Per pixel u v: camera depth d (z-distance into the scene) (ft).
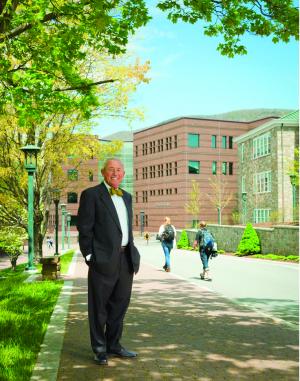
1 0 22.75
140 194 296.92
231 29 28.63
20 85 31.30
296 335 21.83
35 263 75.97
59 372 16.07
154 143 281.33
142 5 27.76
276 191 145.59
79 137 68.33
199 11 27.20
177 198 257.75
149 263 73.56
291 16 26.53
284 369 16.51
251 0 26.68
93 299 17.43
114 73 63.26
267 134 152.46
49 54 31.42
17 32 27.84
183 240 130.11
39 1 28.19
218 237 111.55
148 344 20.11
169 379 15.39
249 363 17.24
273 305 31.27
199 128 254.68
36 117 32.68
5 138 67.00
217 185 242.58
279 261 72.33
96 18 26.27
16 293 35.27
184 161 251.60
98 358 17.07
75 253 115.85
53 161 70.64
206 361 17.48
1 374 15.11
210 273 54.70
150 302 32.01
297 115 147.74
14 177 71.51
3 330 22.13
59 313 26.73
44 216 80.02
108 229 17.37
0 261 183.11
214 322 24.91
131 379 15.37
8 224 77.97
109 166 17.71
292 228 75.31
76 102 32.73
